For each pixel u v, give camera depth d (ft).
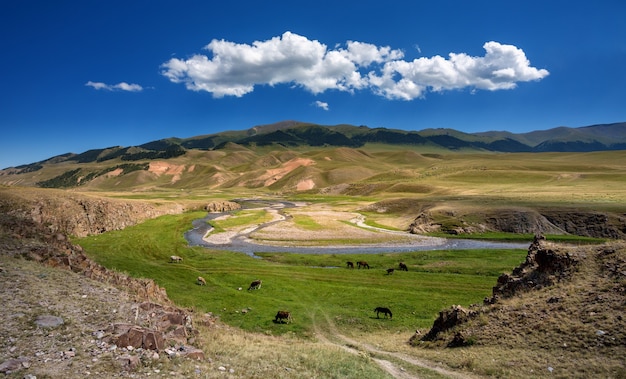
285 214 503.61
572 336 76.28
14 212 252.62
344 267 230.07
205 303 152.05
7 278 79.25
